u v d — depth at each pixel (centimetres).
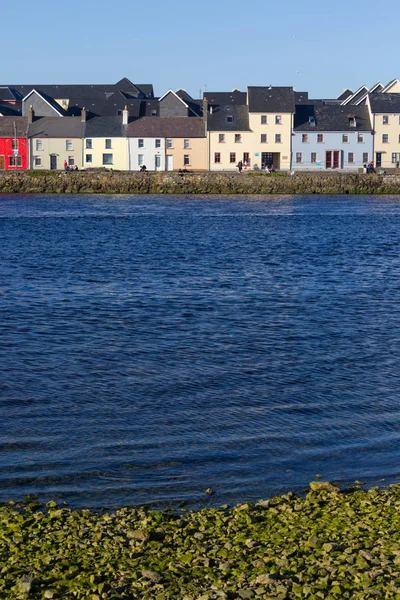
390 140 12738
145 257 4566
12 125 12506
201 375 2061
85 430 1638
